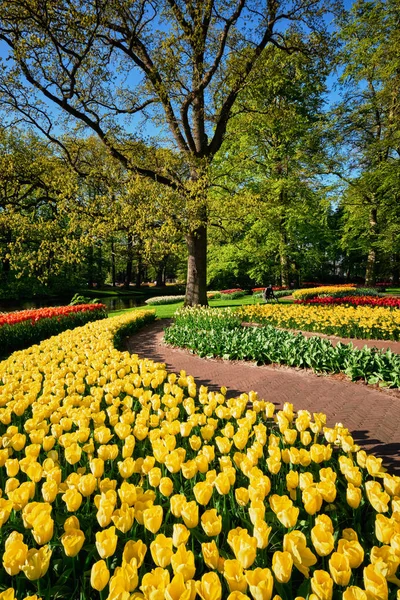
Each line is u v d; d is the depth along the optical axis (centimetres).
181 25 1523
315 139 2628
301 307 1426
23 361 668
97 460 262
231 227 1884
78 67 1380
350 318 1140
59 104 1439
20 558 170
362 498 249
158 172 1722
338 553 153
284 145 2888
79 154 1695
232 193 1927
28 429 349
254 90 1934
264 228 2755
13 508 236
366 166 2764
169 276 7750
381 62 2378
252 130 2227
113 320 1255
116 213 1512
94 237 1534
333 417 529
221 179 2486
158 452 271
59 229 1695
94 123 1541
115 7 1379
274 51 1903
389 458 402
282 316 1288
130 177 1582
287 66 2294
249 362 865
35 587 204
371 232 2895
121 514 200
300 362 781
